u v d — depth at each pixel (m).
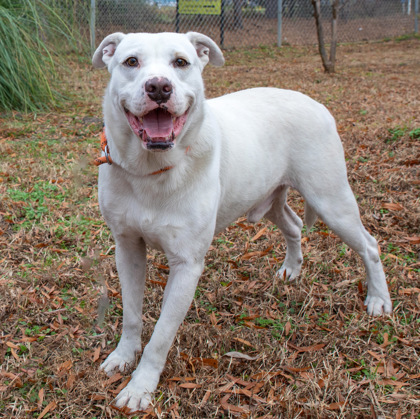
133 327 2.93
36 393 2.71
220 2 14.97
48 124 7.54
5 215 4.65
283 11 17.61
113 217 2.72
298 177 3.31
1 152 6.22
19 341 3.11
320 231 4.51
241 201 3.10
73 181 5.40
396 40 18.06
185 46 2.61
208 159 2.64
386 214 4.72
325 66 11.72
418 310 3.42
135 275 2.90
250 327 3.28
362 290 3.66
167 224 2.62
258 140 3.12
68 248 4.24
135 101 2.38
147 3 14.16
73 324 3.30
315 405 2.57
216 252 4.14
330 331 3.25
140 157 2.50
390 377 2.84
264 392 2.75
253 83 10.54
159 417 2.55
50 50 8.92
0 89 7.89
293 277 3.85
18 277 3.76
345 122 7.42
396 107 8.27
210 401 2.68
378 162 5.82
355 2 19.64
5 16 7.82
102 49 2.91
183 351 3.01
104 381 2.78
